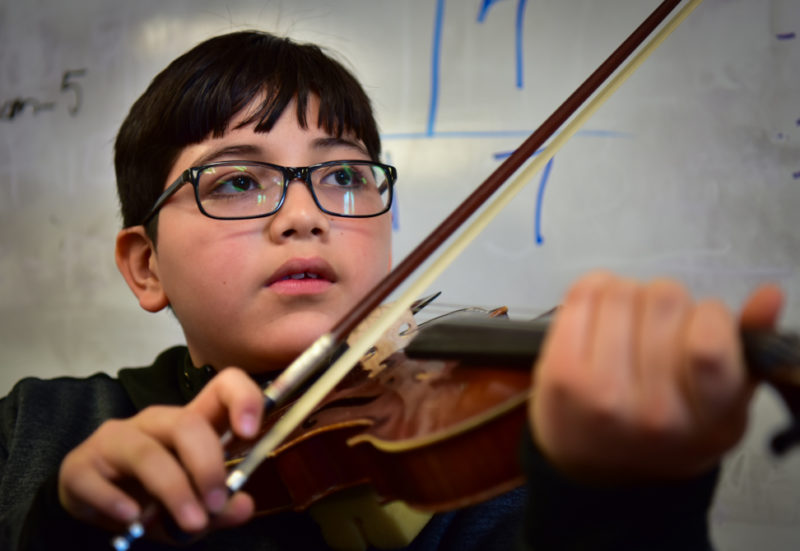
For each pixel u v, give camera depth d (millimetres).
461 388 554
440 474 495
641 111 1384
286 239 759
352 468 584
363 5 1548
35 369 1741
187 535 511
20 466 833
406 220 1483
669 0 914
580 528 415
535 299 1409
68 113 1772
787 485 1248
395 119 1509
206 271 770
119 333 1710
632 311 369
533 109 1449
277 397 561
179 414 522
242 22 1634
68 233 1756
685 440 363
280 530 697
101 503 505
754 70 1344
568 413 372
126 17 1742
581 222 1398
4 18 1836
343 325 606
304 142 812
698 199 1353
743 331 342
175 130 843
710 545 423
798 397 315
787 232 1320
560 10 1442
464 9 1495
